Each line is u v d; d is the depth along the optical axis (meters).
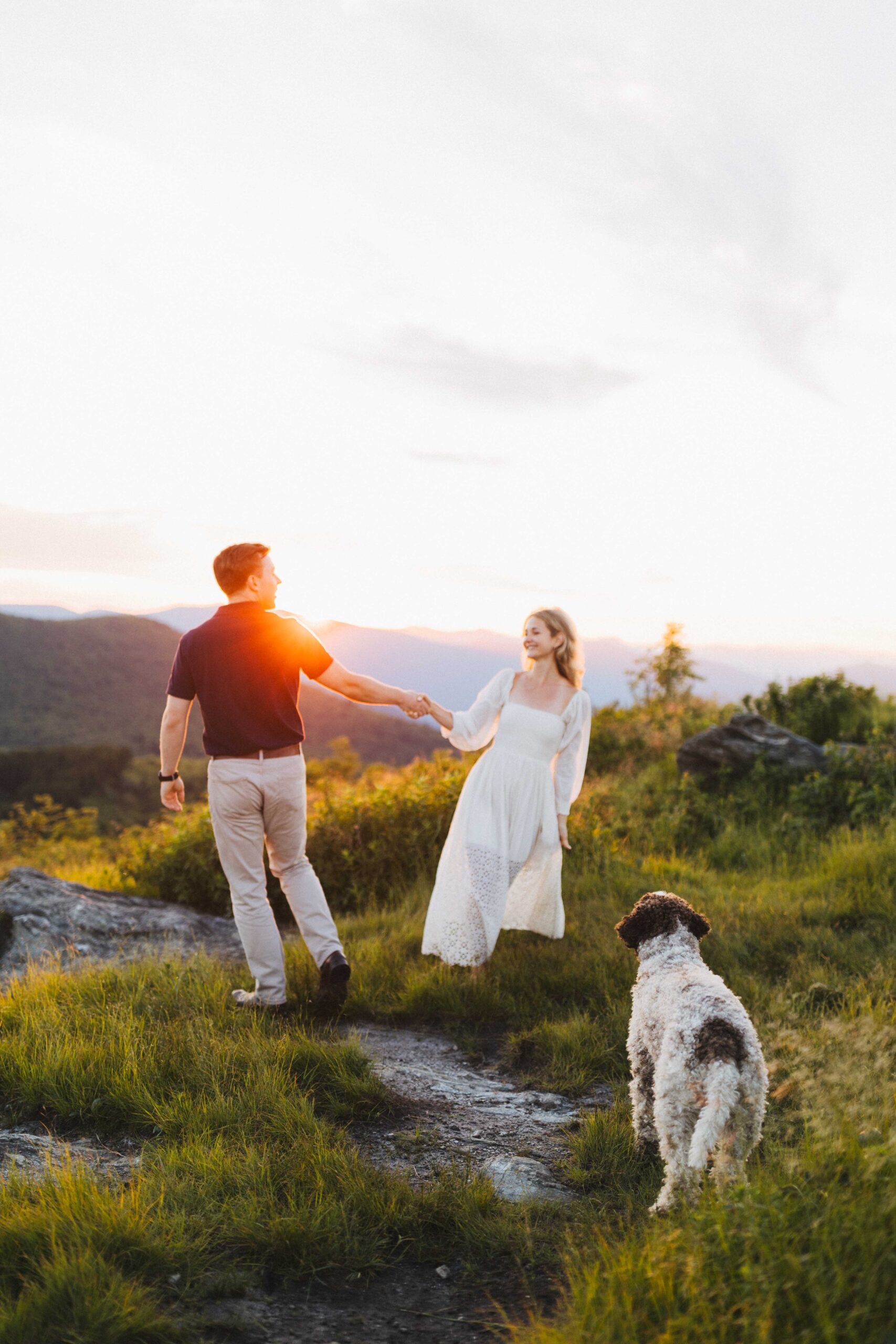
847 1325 1.81
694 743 9.44
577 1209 2.84
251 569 4.46
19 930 6.11
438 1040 4.54
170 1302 2.28
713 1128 2.49
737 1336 1.89
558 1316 2.17
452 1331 2.29
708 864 7.50
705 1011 2.81
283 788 4.40
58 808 19.44
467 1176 2.96
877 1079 3.05
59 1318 2.08
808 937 5.30
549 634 5.19
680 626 13.50
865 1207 2.11
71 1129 3.27
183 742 4.49
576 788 5.25
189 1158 2.88
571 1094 3.88
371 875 7.35
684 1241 2.19
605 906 6.09
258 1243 2.54
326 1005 4.47
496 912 4.86
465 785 5.20
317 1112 3.46
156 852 8.12
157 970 4.87
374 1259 2.57
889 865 6.49
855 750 8.59
